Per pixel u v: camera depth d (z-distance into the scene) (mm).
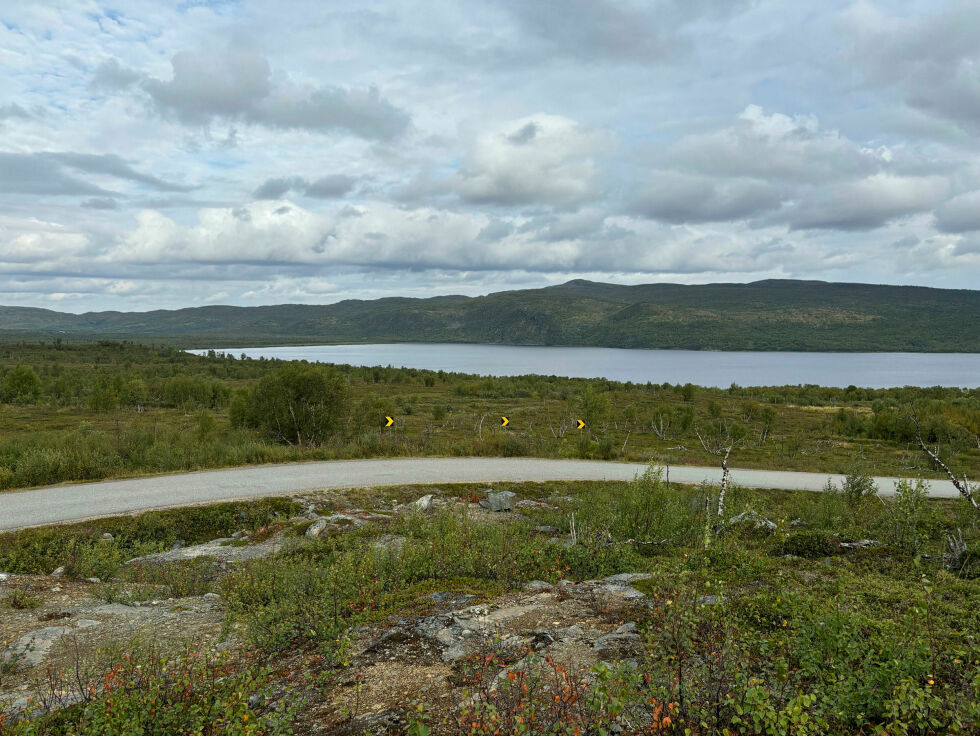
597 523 14242
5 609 8852
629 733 3986
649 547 12516
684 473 25219
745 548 11242
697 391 95938
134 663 5270
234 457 23750
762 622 6133
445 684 5254
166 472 21375
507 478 22219
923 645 4730
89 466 20562
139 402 61219
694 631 5293
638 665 5090
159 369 116125
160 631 7578
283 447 27031
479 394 83125
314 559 11656
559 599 7711
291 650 6504
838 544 11805
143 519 15398
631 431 50375
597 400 51938
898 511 14477
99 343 184375
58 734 4730
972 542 11477
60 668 6348
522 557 10148
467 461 26312
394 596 8062
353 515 16703
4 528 14172
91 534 14375
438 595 8039
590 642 5992
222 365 132125
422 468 23734
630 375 195000
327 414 30953
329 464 24078
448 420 51812
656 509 14289
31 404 63062
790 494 21344
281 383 30812
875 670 4352
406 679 5438
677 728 3939
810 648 4887
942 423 44562
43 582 10508
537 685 4824
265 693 5277
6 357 137125
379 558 9594
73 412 55719
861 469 23266
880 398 83125
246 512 16828
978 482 25328
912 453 37031
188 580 11008
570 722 4020
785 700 4285
